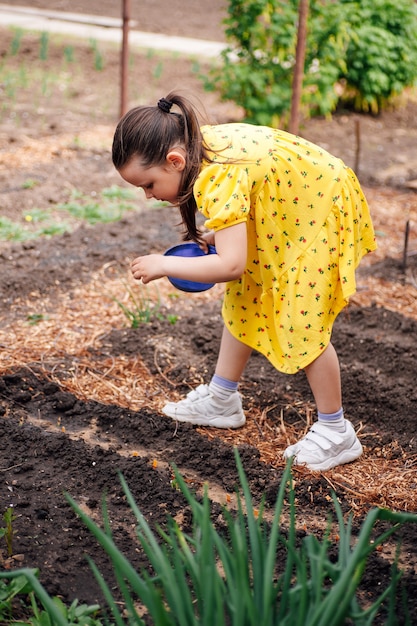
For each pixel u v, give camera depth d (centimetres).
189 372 387
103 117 807
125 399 364
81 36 1120
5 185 617
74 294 462
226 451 322
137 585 183
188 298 467
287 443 339
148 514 284
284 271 297
